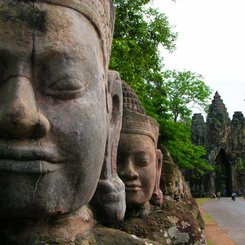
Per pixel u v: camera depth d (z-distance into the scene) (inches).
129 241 109.7
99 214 124.9
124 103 184.2
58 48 88.7
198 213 266.5
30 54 87.0
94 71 97.3
